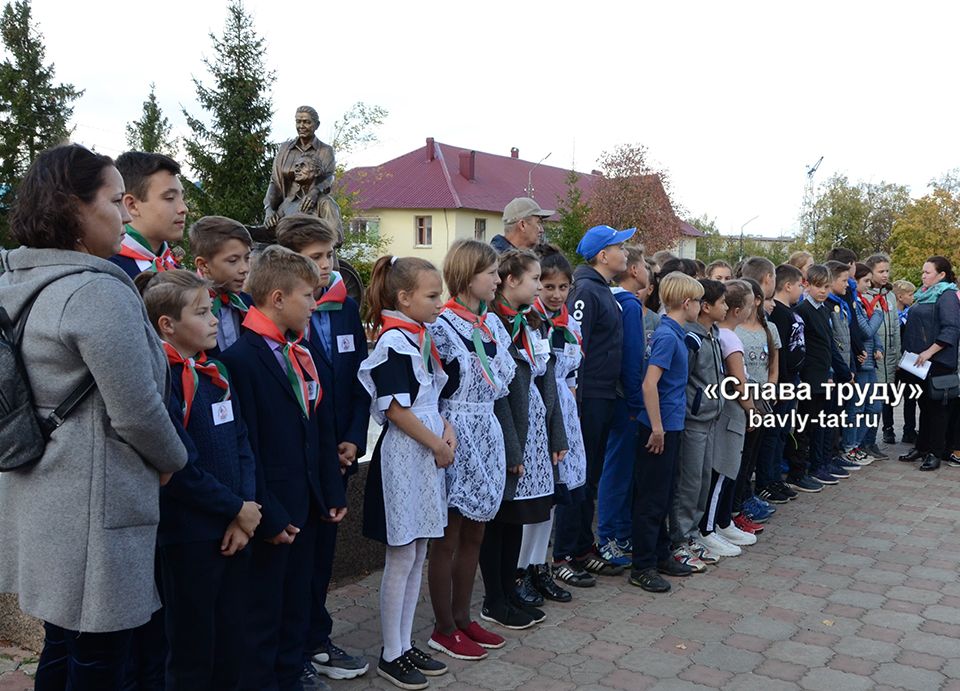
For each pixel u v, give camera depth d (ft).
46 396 6.43
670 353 13.78
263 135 85.71
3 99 99.04
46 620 6.45
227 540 8.20
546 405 12.48
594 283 14.64
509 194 135.95
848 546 16.80
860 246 143.95
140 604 6.69
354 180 129.08
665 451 14.07
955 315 23.44
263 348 9.07
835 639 12.10
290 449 9.14
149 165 9.05
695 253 178.19
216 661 8.59
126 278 6.72
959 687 10.59
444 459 10.53
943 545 16.88
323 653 10.81
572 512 14.49
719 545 16.19
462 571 11.63
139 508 6.70
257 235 16.98
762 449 20.16
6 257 6.75
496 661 11.28
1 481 6.73
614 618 12.90
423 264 10.41
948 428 25.49
